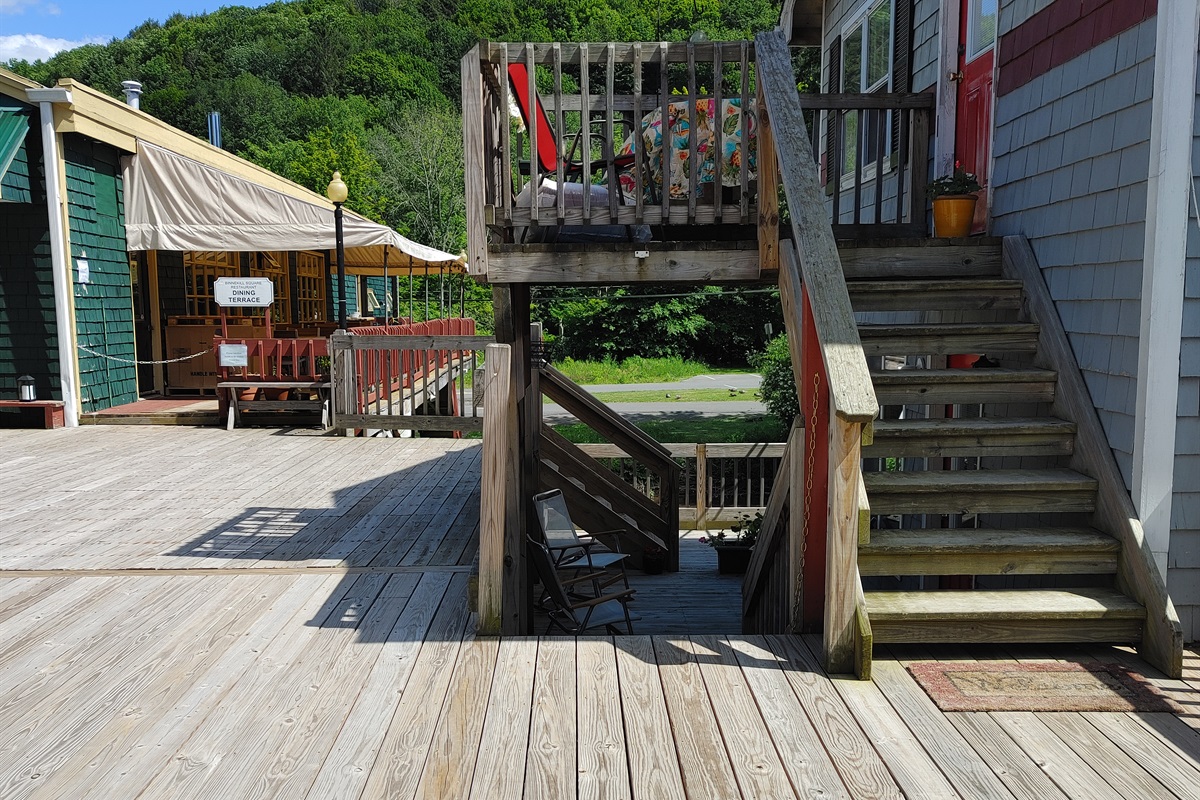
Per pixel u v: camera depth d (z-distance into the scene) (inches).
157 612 164.4
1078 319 162.6
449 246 1429.6
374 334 443.5
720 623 243.9
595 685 129.2
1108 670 132.6
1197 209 137.6
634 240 194.4
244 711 122.4
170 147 461.4
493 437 149.2
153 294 497.7
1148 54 140.5
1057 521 168.6
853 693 125.3
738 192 187.3
